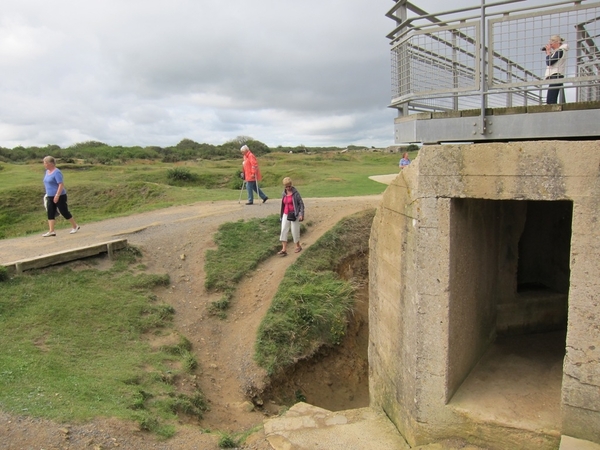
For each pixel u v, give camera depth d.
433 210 4.28
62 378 5.54
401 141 5.17
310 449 4.77
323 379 8.01
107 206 20.58
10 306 7.21
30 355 5.98
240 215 12.84
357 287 9.88
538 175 3.76
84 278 8.54
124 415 4.93
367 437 4.98
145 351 6.95
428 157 4.26
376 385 6.09
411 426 4.67
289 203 10.29
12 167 31.97
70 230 12.01
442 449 4.34
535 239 6.42
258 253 10.45
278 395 7.25
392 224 5.21
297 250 10.57
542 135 4.18
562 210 6.12
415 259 4.47
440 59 4.89
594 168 3.51
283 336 8.02
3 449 4.07
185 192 20.30
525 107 4.22
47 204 11.09
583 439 3.73
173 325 8.01
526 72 5.22
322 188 19.41
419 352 4.49
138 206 19.61
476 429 4.26
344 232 11.21
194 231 11.43
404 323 4.84
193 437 4.95
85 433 4.48
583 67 4.54
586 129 4.00
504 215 5.59
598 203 3.50
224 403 6.55
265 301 8.88
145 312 8.01
